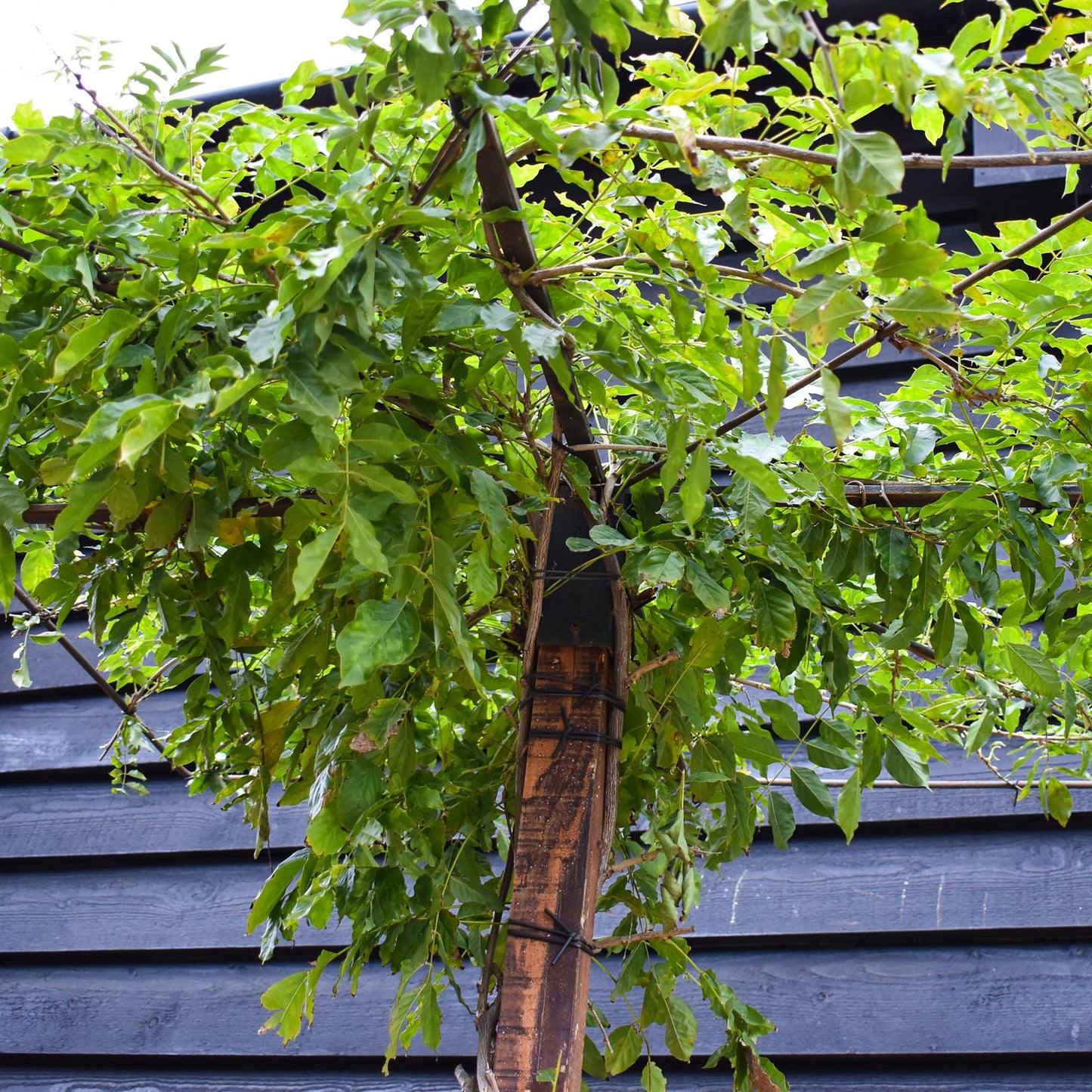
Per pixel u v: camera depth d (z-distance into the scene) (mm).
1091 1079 2029
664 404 948
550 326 946
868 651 1586
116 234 973
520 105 782
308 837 1148
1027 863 2188
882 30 719
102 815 2770
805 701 1348
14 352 935
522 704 1174
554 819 1120
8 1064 2611
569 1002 1050
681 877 1159
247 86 2592
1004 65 804
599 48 2270
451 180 889
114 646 1389
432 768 1570
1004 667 1562
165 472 922
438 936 1290
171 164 1119
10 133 1867
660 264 961
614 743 1164
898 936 2209
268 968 2541
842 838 2311
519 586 1381
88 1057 2557
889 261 792
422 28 732
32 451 1210
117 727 2828
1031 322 1088
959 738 1583
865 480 1300
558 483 1146
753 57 794
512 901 1101
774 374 819
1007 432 1273
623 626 1189
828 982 2205
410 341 939
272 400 1004
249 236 827
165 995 2566
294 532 1094
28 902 2736
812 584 1232
